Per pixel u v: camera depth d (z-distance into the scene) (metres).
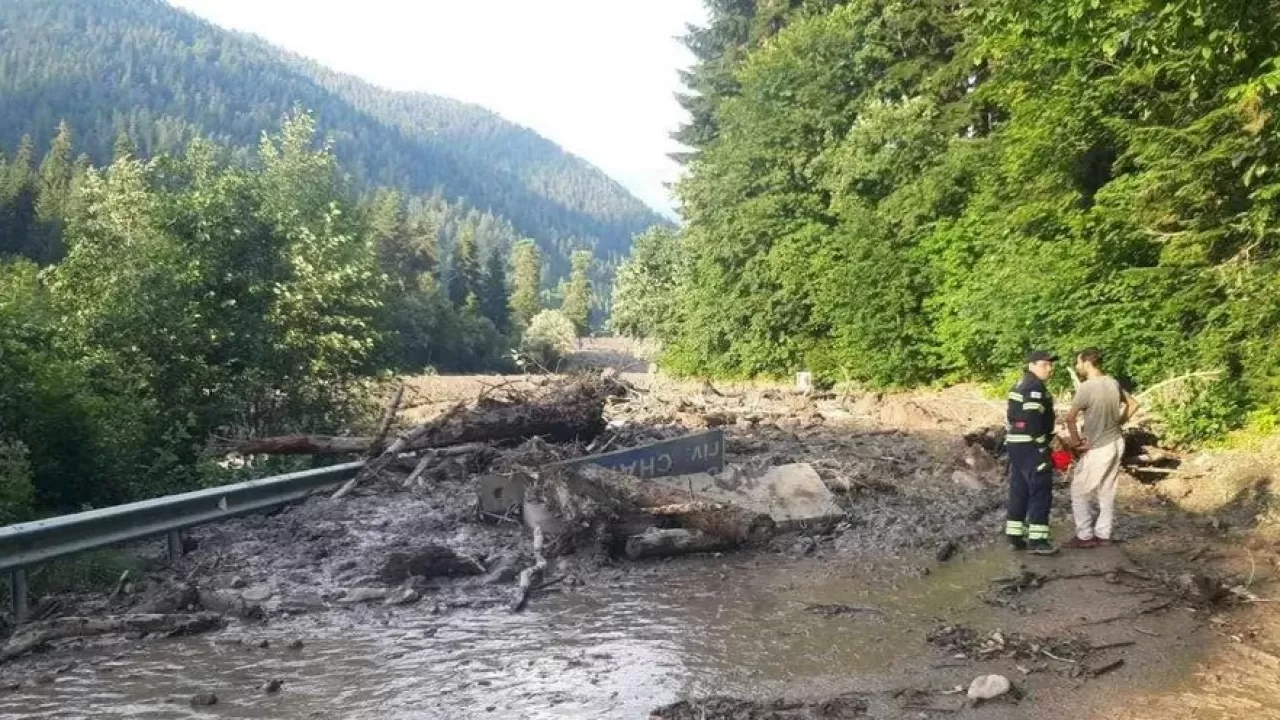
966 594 7.54
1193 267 13.67
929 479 12.62
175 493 11.38
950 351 24.86
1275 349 11.77
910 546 9.23
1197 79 11.34
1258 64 10.21
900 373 26.80
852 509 10.73
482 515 10.07
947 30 28.55
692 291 38.78
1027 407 8.96
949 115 28.52
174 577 7.93
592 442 15.11
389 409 13.82
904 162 28.06
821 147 32.31
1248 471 10.65
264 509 10.46
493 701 5.29
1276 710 5.11
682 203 38.66
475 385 36.09
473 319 90.75
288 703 5.27
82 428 10.45
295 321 16.75
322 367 16.52
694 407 21.02
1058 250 17.58
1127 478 12.05
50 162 97.94
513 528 9.79
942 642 6.29
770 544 9.35
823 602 7.38
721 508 9.20
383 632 6.64
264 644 6.31
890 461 13.79
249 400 15.84
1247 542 8.77
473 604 7.33
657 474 10.60
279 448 13.45
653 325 47.34
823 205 32.81
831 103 31.92
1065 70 16.50
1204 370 13.09
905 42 31.27
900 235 26.83
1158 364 14.79
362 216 22.11
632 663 5.94
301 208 19.33
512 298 134.12
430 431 13.48
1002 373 22.89
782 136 32.31
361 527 9.79
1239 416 12.57
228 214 16.06
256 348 15.55
